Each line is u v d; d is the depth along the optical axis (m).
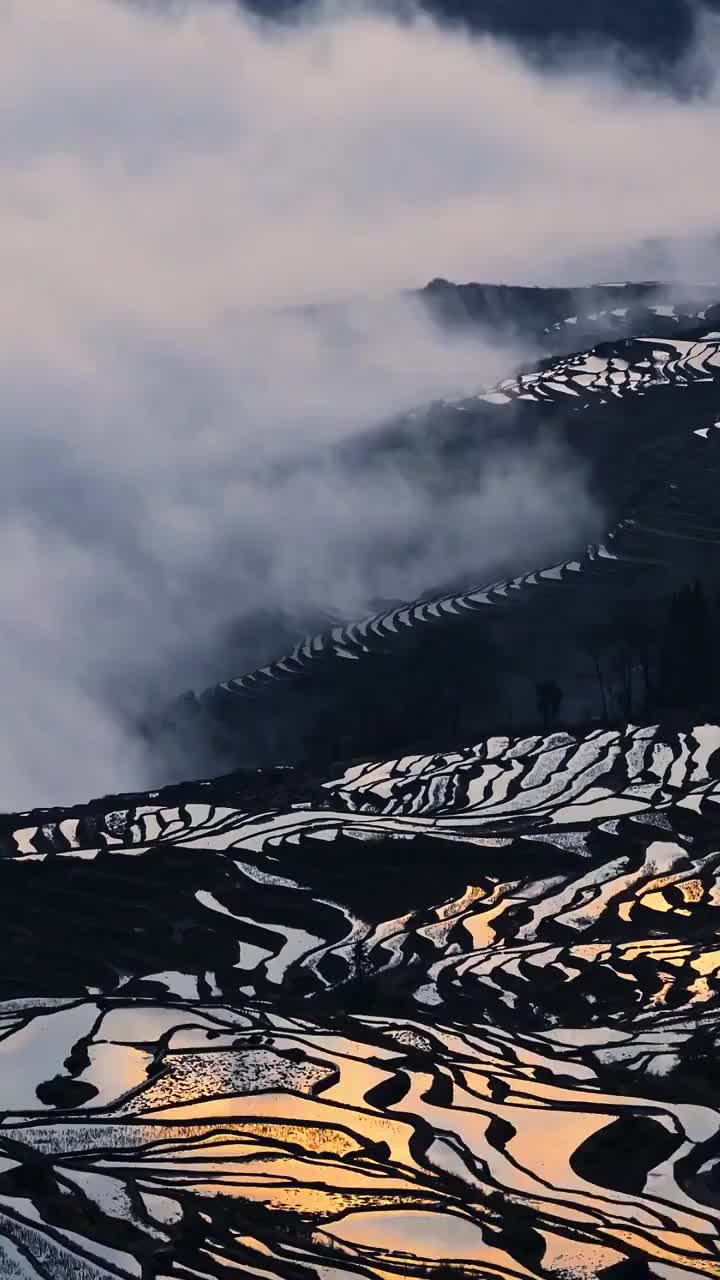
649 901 63.59
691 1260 37.38
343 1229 38.72
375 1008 55.03
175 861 68.44
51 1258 36.91
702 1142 43.62
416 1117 45.09
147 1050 49.91
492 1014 54.19
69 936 61.31
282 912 63.84
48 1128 44.28
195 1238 38.06
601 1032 52.09
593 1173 41.94
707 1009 53.53
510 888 65.75
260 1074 48.00
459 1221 39.12
